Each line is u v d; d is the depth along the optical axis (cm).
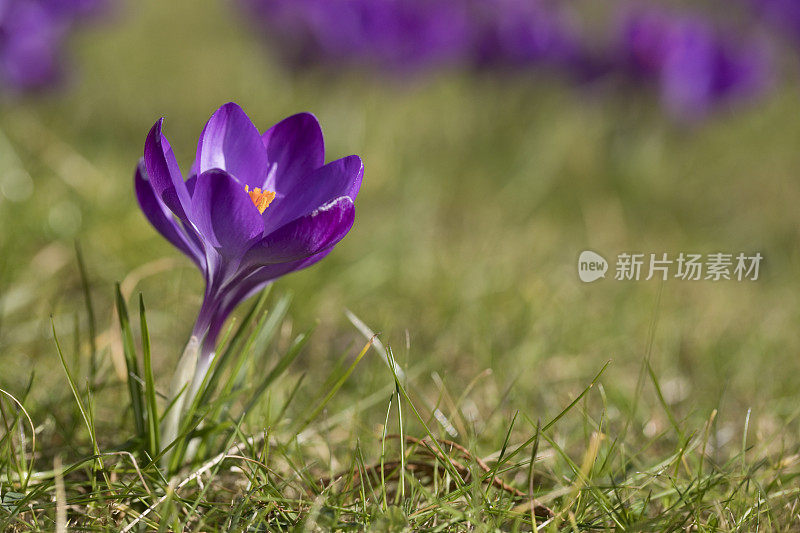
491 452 354
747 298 574
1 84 717
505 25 888
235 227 246
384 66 864
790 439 393
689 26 836
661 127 831
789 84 1057
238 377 338
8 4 700
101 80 886
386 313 488
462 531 277
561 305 524
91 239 515
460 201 695
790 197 775
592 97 848
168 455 285
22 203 528
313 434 355
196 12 1327
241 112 265
